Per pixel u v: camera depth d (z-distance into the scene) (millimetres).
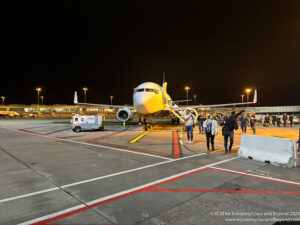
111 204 3191
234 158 6590
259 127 20547
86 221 2664
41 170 5098
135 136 12344
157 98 14906
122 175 4715
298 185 4098
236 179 4453
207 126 7594
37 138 11273
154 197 3469
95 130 16094
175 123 23438
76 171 5027
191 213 2906
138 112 16062
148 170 5141
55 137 11719
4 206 3088
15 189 3799
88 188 3879
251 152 6457
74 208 3043
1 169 5172
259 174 4836
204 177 4586
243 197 3480
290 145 5465
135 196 3510
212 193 3656
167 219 2729
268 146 6027
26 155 6887
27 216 2789
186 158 6555
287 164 5402
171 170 5148
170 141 10383
